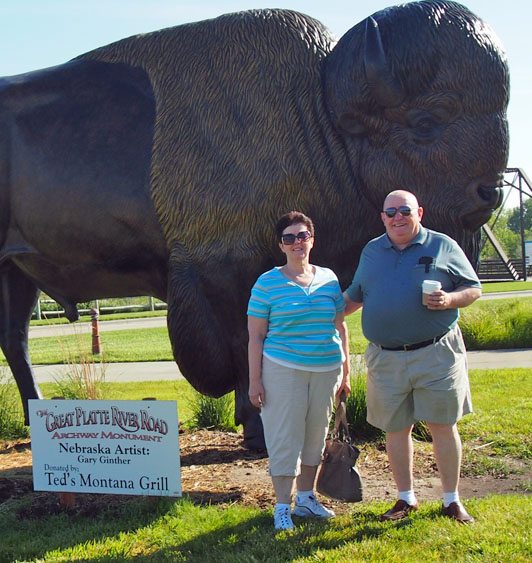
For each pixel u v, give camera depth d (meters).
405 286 3.57
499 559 3.14
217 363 5.05
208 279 4.94
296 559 3.29
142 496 4.42
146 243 5.18
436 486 4.46
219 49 5.10
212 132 4.95
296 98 4.93
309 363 3.66
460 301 3.51
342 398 3.93
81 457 4.23
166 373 11.04
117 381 10.19
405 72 4.59
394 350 3.64
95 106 5.37
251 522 3.88
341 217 4.98
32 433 4.30
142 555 3.56
